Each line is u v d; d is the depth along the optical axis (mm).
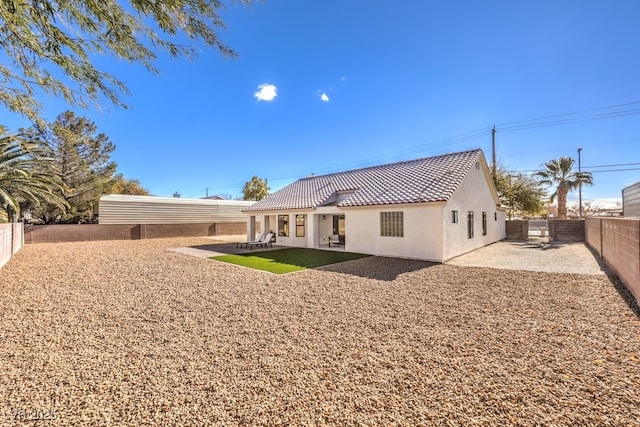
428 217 11688
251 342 4148
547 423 2408
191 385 3033
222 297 6578
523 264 10539
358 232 14273
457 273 9102
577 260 11195
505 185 24422
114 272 9555
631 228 6379
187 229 26391
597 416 2484
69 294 6828
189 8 3955
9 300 6305
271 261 11875
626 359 3508
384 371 3307
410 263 11086
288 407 2658
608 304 5738
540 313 5297
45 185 17406
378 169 18406
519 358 3588
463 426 2381
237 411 2605
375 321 4988
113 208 23000
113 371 3322
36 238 19516
